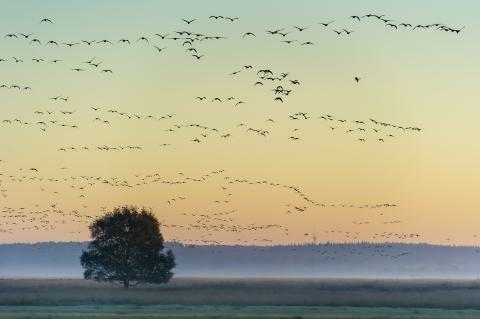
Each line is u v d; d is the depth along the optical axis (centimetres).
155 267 15538
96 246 15575
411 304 11288
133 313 9425
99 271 15562
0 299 11712
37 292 13638
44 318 8675
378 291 15100
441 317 9088
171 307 10694
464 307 10906
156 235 15600
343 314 9475
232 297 12481
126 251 15525
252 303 11531
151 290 14825
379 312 9838
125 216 15538
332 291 14788
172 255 15775
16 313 9350
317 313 9594
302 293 13588
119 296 12675
